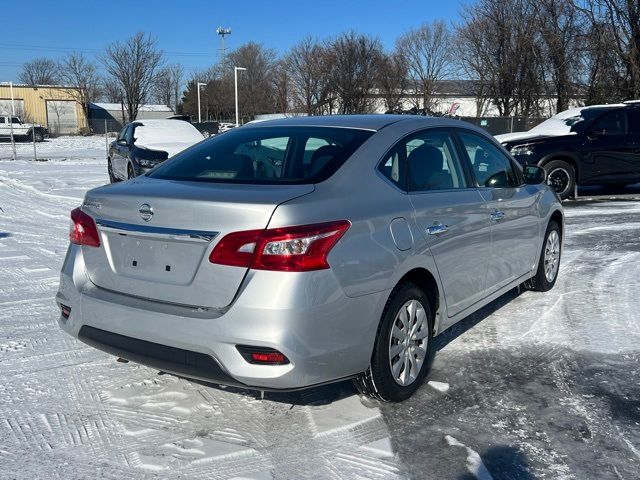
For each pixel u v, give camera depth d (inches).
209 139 168.6
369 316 127.6
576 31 1031.0
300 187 127.3
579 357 171.2
